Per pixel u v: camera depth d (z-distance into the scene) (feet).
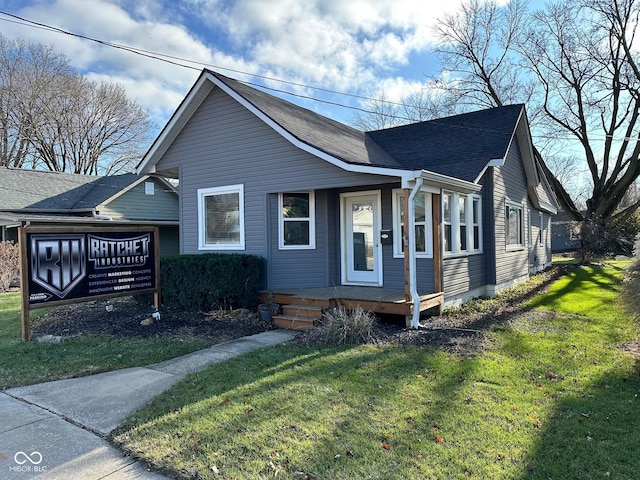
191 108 33.37
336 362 17.37
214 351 19.80
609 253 79.97
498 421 11.98
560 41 81.41
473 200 34.04
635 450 10.42
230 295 27.22
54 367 17.79
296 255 30.58
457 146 34.24
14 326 26.12
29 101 93.91
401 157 35.22
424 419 12.09
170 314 27.35
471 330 22.79
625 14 75.51
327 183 27.81
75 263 23.43
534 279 47.67
